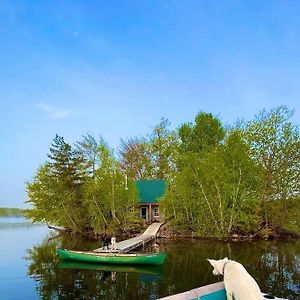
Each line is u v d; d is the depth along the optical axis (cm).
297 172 4612
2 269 2536
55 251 3556
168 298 747
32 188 6025
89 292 1833
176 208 4822
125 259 2561
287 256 2931
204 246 3666
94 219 4962
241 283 757
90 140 5888
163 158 7281
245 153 4631
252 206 4556
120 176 4981
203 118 6556
